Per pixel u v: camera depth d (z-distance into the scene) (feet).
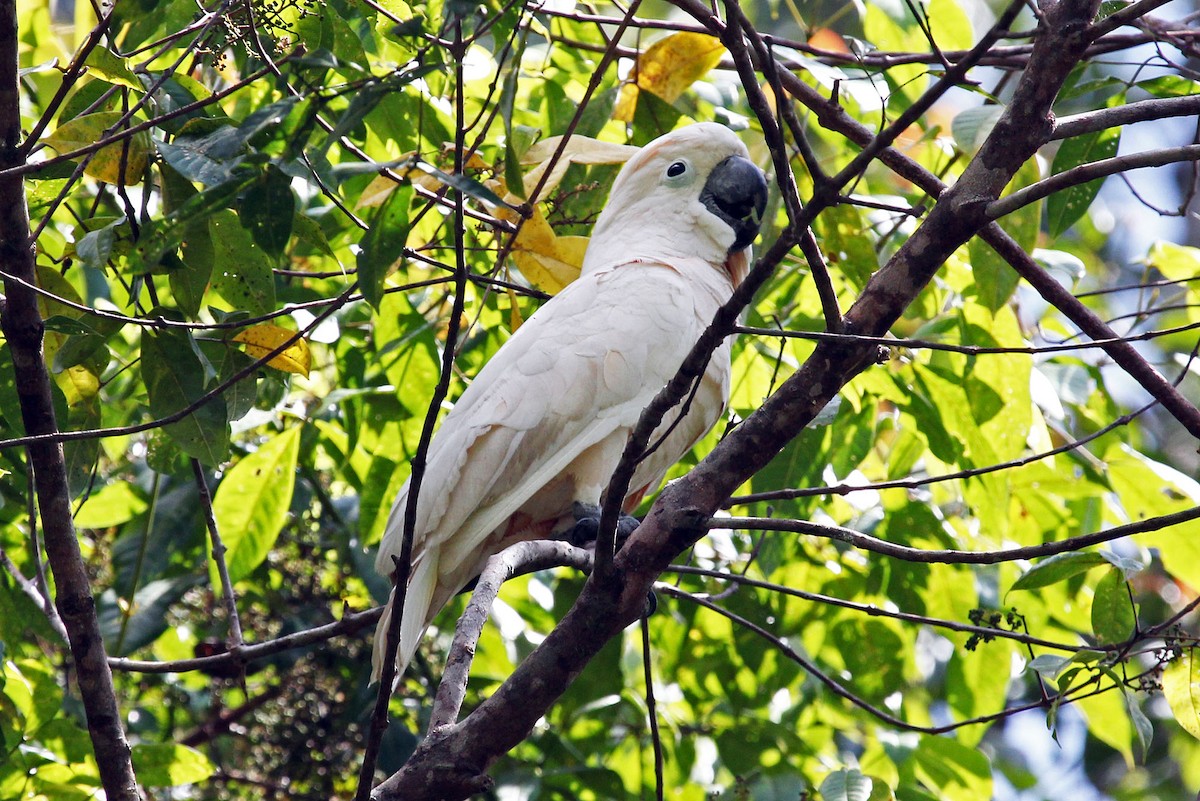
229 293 22.39
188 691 36.52
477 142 17.87
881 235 34.37
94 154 20.58
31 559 31.04
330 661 35.73
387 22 24.73
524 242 25.13
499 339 33.91
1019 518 34.71
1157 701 55.67
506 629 31.30
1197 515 20.40
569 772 32.60
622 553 19.88
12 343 20.47
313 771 35.09
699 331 27.63
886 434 38.60
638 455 17.85
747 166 30.37
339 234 32.14
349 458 31.91
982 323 29.30
